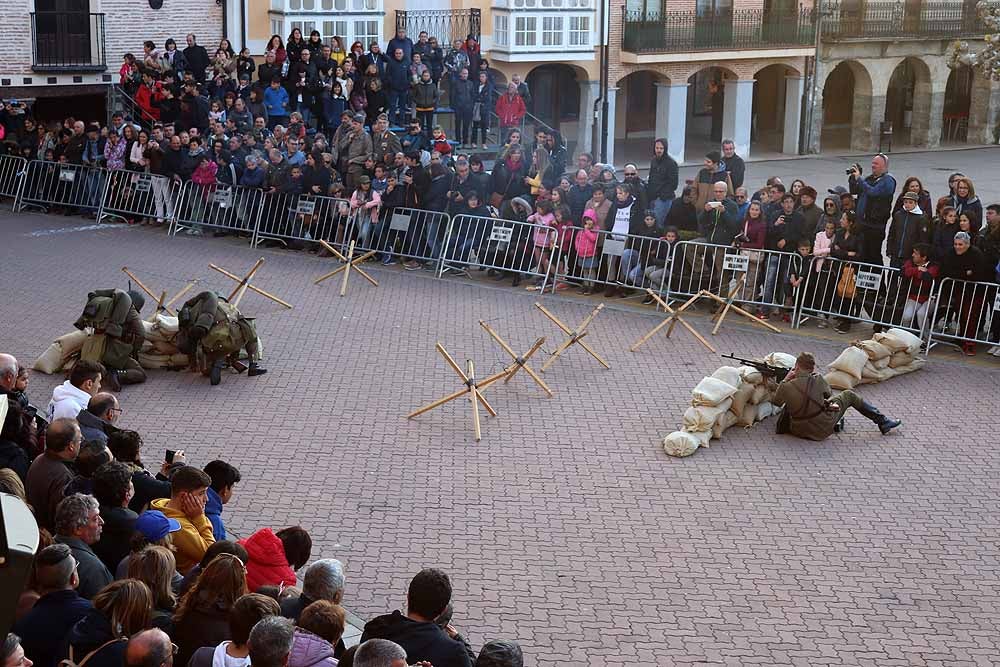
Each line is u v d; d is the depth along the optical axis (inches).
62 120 1087.6
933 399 573.0
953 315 636.1
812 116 1438.2
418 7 1193.4
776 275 680.4
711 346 636.1
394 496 463.8
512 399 569.0
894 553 426.6
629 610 384.2
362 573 403.9
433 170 790.5
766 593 396.8
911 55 1461.6
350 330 668.1
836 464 501.4
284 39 1120.8
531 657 355.6
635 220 730.2
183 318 579.5
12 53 1020.5
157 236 872.3
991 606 391.9
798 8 1406.3
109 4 1055.0
